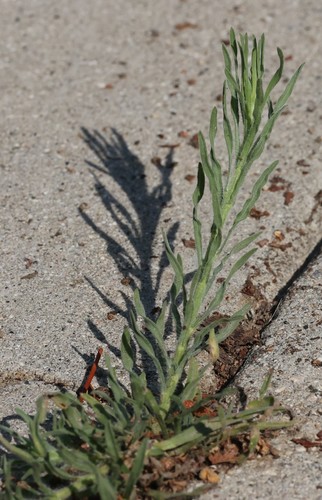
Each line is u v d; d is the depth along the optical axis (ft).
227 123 8.54
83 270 11.96
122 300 11.37
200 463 8.70
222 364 10.54
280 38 17.53
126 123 15.25
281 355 10.32
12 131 15.12
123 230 12.72
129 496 8.04
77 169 14.11
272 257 12.17
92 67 16.87
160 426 8.60
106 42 17.66
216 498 8.45
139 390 8.54
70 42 17.67
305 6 18.70
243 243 8.96
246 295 11.47
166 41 17.65
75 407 8.92
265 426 8.86
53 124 15.26
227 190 8.63
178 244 12.38
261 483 8.60
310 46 17.24
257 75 8.44
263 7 18.71
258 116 8.32
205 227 12.69
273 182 13.58
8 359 10.46
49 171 14.07
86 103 15.81
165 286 11.59
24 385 10.16
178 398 8.58
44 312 11.20
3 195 13.53
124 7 18.90
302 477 8.65
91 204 13.29
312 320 10.85
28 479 8.75
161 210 13.14
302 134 14.69
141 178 13.88
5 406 9.82
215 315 11.09
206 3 18.98
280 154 14.21
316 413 9.44
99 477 7.69
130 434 8.57
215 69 16.71
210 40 17.62
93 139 14.85
